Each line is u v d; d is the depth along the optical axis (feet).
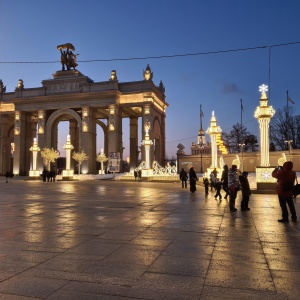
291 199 35.65
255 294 14.65
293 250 22.59
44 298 14.17
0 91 289.33
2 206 51.16
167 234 28.17
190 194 77.77
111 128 248.11
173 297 14.30
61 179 197.06
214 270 18.04
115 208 48.39
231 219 36.99
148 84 256.52
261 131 78.02
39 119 266.16
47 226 32.24
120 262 19.58
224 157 276.62
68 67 277.23
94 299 14.10
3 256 20.98
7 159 289.12
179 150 305.53
